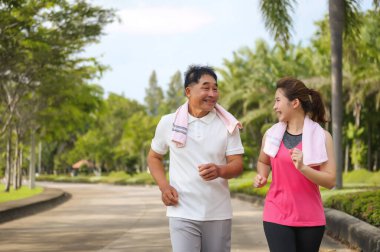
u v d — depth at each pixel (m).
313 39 35.28
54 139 39.50
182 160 4.22
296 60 42.00
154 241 10.65
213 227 4.19
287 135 4.26
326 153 4.16
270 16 17.38
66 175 85.69
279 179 4.20
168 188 4.20
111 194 34.38
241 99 45.00
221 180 4.20
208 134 4.20
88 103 32.91
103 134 76.38
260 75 43.44
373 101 35.28
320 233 4.18
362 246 8.41
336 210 11.77
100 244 10.29
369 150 37.66
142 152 68.62
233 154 4.22
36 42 20.02
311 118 4.32
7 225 14.20
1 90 26.69
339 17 18.08
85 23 20.23
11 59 19.86
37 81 25.16
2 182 58.72
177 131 4.20
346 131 38.91
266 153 4.24
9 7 16.42
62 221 15.21
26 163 69.62
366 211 9.54
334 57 18.12
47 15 19.66
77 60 24.55
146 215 17.09
